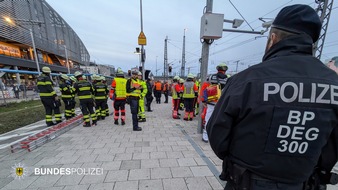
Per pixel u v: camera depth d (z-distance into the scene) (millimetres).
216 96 3684
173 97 6871
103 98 6453
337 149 979
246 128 903
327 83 835
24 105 11500
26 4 26641
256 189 922
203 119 4453
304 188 1018
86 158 3133
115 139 4199
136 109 4910
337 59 9211
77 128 5238
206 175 2580
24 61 24938
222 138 1024
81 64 54875
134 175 2568
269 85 844
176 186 2309
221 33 4105
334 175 1038
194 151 3475
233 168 1026
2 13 21594
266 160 866
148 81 8664
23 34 25406
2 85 12844
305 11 909
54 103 5641
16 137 4594
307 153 859
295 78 832
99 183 2369
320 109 818
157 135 4539
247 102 881
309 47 917
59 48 38938
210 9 4121
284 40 938
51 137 4141
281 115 814
